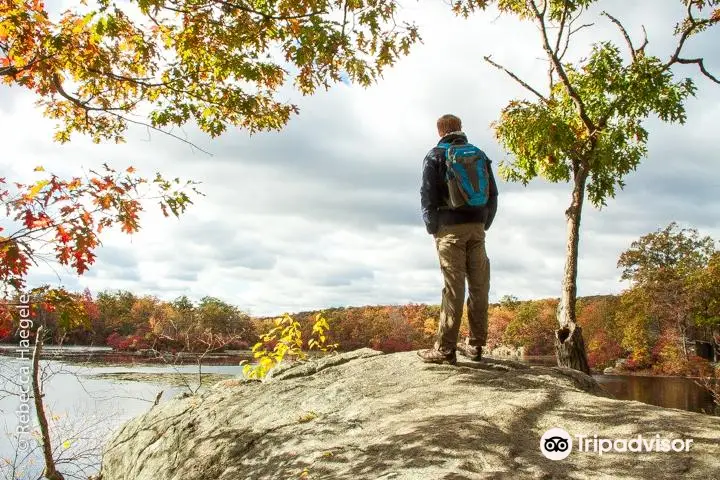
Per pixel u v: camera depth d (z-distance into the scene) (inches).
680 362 2010.3
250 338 1672.0
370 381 177.5
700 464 101.0
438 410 140.8
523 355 3538.4
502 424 126.0
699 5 353.7
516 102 370.9
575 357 326.6
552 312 3686.0
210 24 224.1
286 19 212.8
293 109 264.2
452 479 98.9
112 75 221.1
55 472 257.8
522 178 415.5
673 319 2209.6
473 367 182.9
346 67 230.7
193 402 197.3
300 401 170.4
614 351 2625.5
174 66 234.1
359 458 119.5
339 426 142.6
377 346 3134.8
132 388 799.7
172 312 1601.9
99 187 178.5
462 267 178.1
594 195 407.2
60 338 259.6
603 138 376.5
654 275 2306.8
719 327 2119.8
